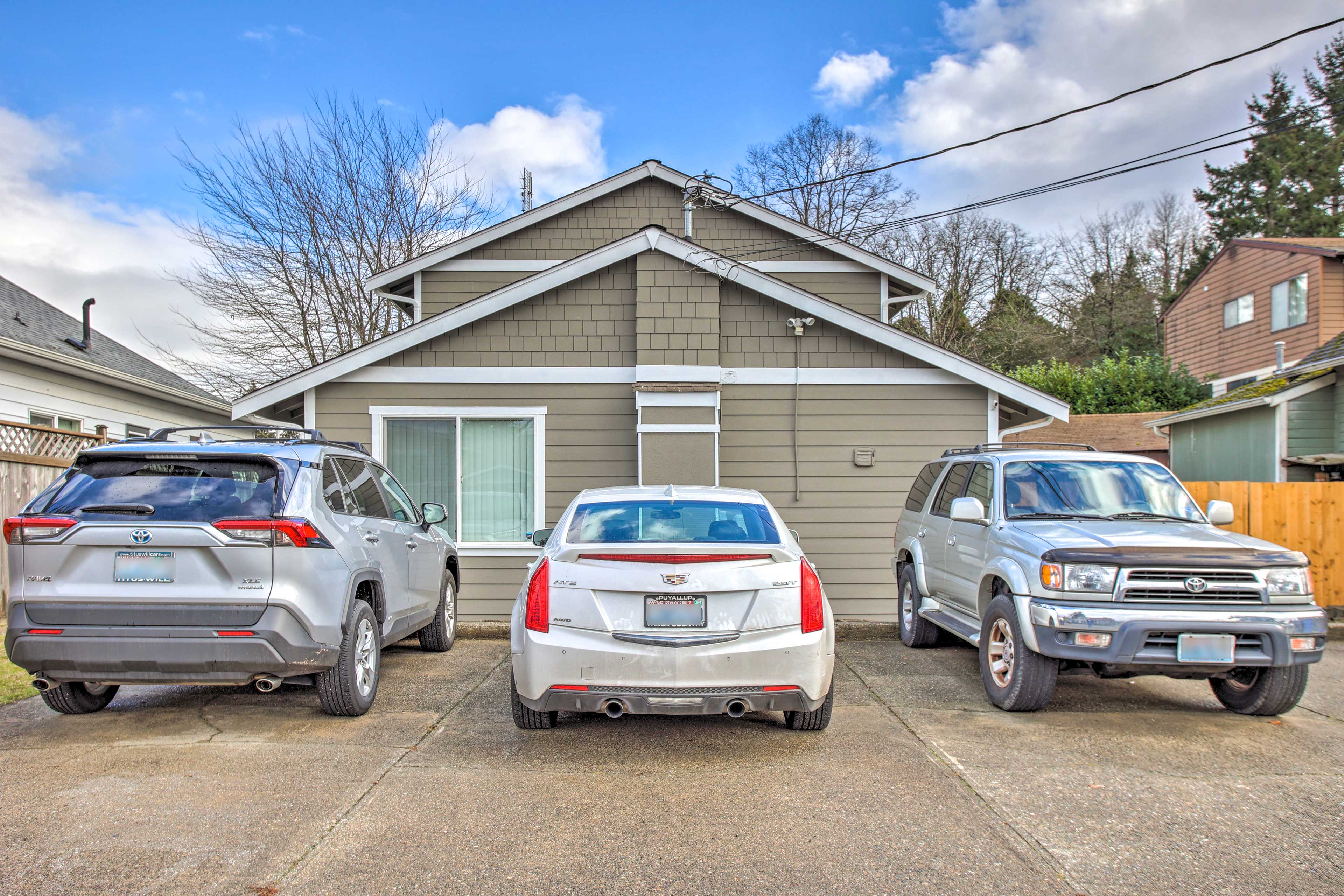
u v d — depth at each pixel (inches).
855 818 145.4
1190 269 1578.5
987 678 224.5
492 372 357.4
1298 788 160.9
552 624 169.8
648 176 540.7
